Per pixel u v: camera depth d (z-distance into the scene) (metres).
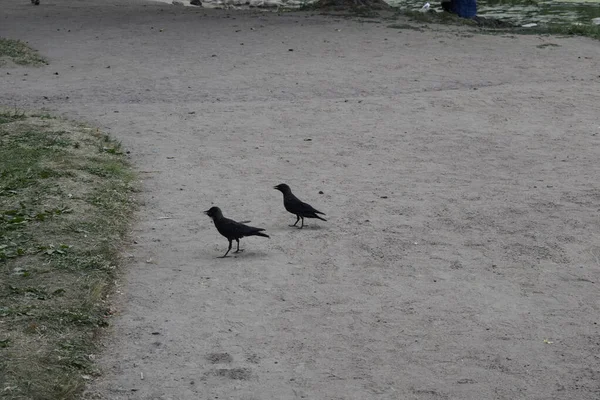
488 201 13.70
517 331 9.12
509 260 11.20
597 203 13.62
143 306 9.74
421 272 10.77
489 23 36.19
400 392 7.86
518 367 8.34
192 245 11.79
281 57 26.86
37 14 38.12
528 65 26.02
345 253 11.43
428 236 12.09
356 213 13.08
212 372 8.23
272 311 9.62
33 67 25.36
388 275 10.67
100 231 11.89
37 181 13.82
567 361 8.47
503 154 16.69
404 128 18.66
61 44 29.48
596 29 33.19
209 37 30.72
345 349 8.72
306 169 15.55
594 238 12.03
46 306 9.33
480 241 11.88
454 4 37.50
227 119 19.38
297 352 8.65
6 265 10.42
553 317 9.48
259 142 17.47
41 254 10.80
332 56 27.00
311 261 11.15
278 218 12.93
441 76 24.22
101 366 8.37
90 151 16.09
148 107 20.50
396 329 9.16
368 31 31.72
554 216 12.97
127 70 25.03
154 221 12.77
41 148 15.91
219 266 10.98
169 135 17.92
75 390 7.81
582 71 25.28
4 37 30.78
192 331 9.11
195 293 10.11
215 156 16.36
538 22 39.56
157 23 34.44
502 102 21.12
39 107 20.20
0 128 17.47
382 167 15.70
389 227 12.45
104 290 10.04
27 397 7.54
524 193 14.14
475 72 24.86
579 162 16.11
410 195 14.00
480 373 8.21
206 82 23.38
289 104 20.89
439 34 31.38
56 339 8.65
